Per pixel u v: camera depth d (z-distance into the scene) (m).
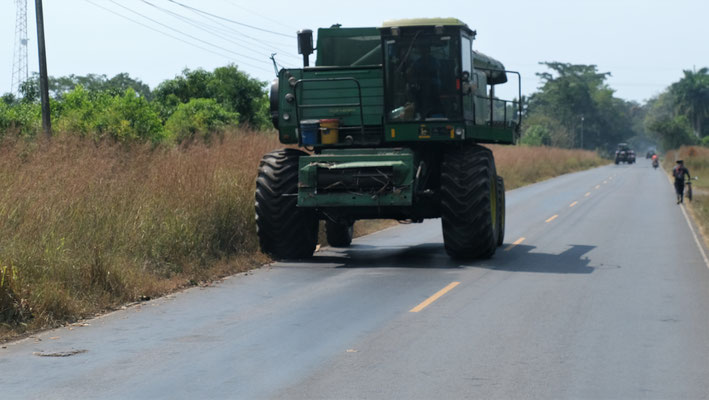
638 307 15.77
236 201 23.25
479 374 10.88
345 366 11.30
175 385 10.34
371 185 20.97
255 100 66.69
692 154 118.94
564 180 80.88
